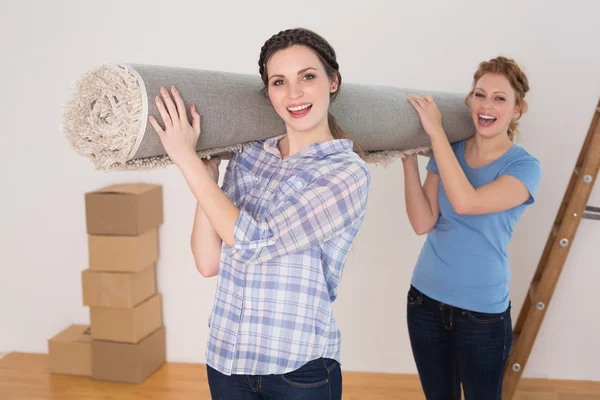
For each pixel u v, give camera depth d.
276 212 1.46
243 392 1.60
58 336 3.52
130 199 3.24
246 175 1.66
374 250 3.41
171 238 3.55
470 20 3.13
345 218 1.49
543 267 2.87
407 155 2.31
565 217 2.62
